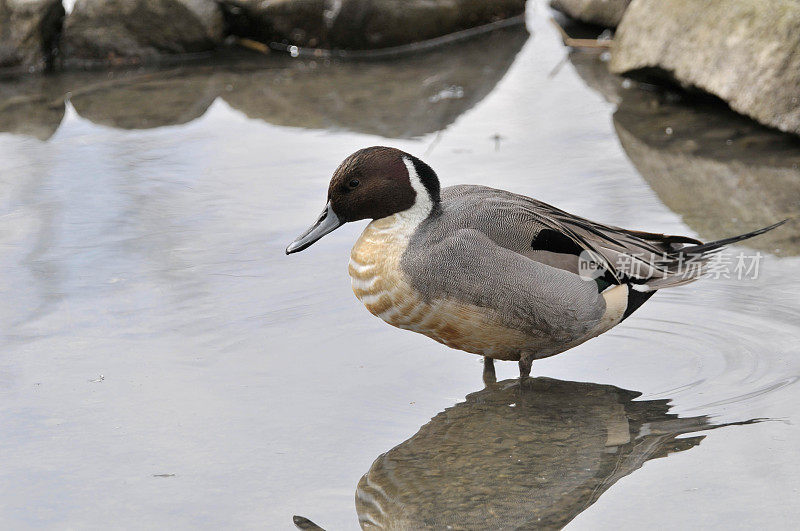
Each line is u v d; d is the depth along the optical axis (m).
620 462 7.50
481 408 8.44
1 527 6.80
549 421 8.19
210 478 7.36
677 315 9.86
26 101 16.86
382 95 16.61
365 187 8.70
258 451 7.72
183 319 9.92
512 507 6.95
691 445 7.65
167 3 18.75
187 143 14.73
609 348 9.45
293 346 9.42
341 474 7.42
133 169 13.75
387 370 9.05
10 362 9.17
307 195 12.77
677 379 8.77
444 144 14.30
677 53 15.17
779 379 8.55
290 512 6.94
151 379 8.84
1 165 13.92
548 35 19.42
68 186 13.22
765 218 11.56
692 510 6.79
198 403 8.45
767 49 13.87
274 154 14.17
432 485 7.27
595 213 11.81
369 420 8.20
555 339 8.76
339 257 11.27
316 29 19.22
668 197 12.23
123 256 11.30
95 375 8.92
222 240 11.65
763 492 6.93
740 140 13.94
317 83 17.42
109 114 16.08
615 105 15.61
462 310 8.46
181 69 18.56
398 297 8.58
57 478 7.39
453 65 18.06
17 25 18.45
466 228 8.53
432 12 19.05
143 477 7.39
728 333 9.42
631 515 6.79
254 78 17.86
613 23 18.75
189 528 6.76
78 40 18.92
